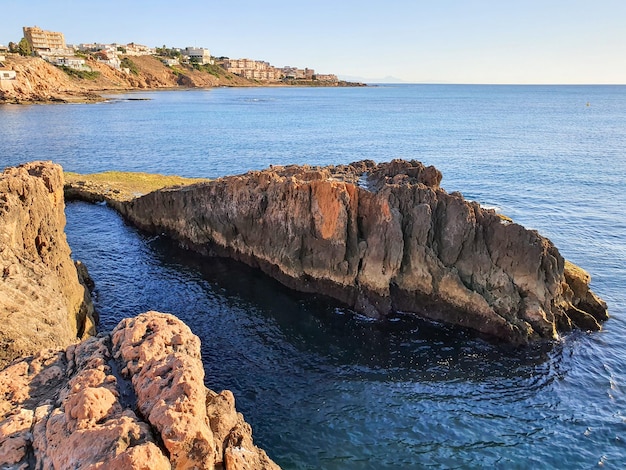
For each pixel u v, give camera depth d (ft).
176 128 486.79
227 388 90.99
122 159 321.32
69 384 45.91
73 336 81.25
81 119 526.98
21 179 90.94
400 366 98.58
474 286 114.83
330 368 97.66
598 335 111.04
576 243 173.78
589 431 82.17
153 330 51.70
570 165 305.32
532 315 109.70
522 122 583.17
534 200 227.40
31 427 41.60
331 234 124.98
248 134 458.09
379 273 118.32
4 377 47.26
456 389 92.07
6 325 64.64
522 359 101.35
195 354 49.49
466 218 117.29
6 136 389.60
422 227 117.50
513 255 113.80
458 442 79.46
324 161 322.96
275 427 81.46
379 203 121.39
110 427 37.47
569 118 636.07
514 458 76.33
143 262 148.77
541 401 89.30
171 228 168.66
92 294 126.21
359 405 87.15
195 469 38.68
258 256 142.41
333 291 125.39
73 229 177.27
